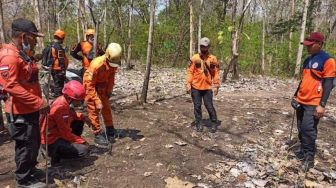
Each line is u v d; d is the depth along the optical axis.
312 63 5.18
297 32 20.47
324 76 5.05
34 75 4.12
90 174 4.88
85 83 5.43
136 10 19.72
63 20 24.17
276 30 21.81
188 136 6.36
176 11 20.23
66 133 4.96
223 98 9.73
